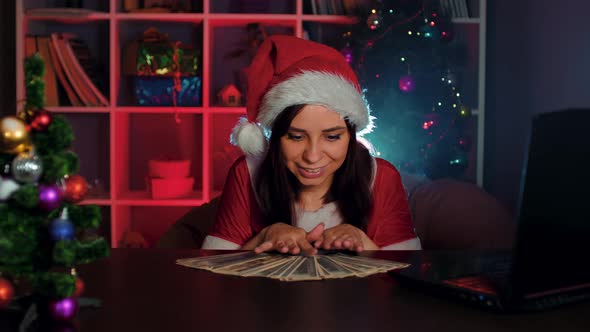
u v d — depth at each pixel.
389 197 1.40
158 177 3.02
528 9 2.71
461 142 2.81
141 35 3.10
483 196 2.05
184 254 0.94
